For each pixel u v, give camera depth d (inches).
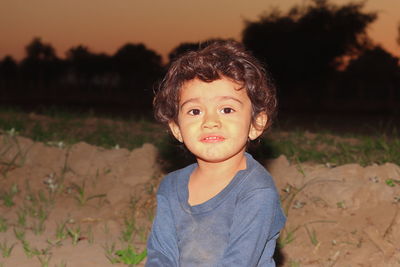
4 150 225.3
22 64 1279.5
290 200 179.8
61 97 1175.6
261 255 92.4
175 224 92.7
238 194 89.9
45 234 172.1
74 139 270.7
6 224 178.5
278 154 228.1
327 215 169.8
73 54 1268.5
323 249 157.3
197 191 93.4
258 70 92.3
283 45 957.2
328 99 948.0
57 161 221.3
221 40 99.3
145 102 1062.4
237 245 87.0
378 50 959.0
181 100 92.0
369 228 161.0
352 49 963.3
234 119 89.8
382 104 897.5
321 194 176.2
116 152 223.0
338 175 182.4
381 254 152.3
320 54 949.8
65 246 161.6
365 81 957.2
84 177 212.2
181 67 91.7
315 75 956.6
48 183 209.3
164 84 94.9
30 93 1221.7
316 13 953.5
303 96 955.3
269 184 90.4
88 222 184.7
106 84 1258.6
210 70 89.3
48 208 196.5
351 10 950.4
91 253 156.2
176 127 97.3
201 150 90.0
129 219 186.1
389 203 168.7
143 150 219.1
